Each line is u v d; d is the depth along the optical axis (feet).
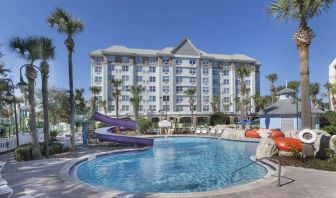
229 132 108.88
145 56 256.52
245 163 57.57
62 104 159.43
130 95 248.73
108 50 246.06
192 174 47.73
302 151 46.68
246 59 291.38
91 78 242.78
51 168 44.62
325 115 113.60
